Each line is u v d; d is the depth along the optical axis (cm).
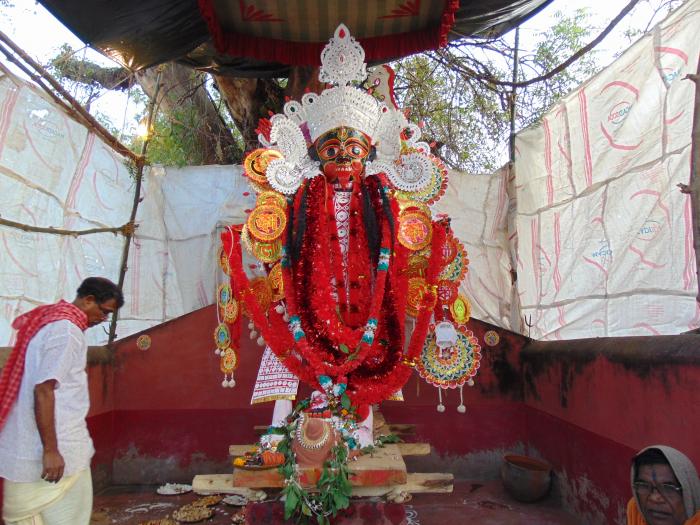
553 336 419
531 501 372
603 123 362
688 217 283
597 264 362
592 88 376
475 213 524
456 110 664
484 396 432
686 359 230
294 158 333
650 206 314
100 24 362
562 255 408
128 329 504
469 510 364
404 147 344
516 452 427
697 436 222
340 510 275
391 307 324
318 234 325
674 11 302
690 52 290
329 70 325
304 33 411
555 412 374
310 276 321
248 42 412
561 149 415
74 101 386
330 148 320
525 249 474
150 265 517
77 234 389
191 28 389
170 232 532
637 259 322
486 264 519
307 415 288
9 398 229
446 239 343
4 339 340
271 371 334
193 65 491
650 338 268
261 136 350
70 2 339
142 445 421
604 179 358
